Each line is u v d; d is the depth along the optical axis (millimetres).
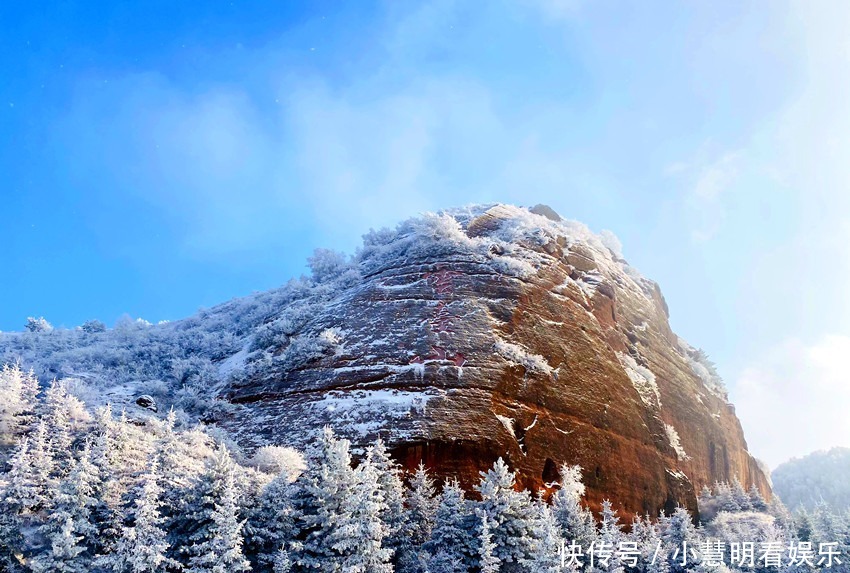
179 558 28703
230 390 58594
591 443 54688
